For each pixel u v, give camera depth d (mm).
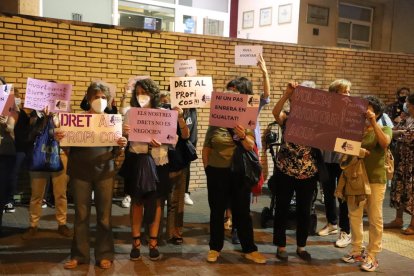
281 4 11648
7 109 4938
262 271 4684
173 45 7707
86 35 7078
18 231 5633
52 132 5188
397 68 9961
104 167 4477
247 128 4523
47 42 6844
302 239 5047
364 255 5004
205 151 4797
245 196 4805
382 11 13141
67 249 5062
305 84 6461
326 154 5695
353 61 9461
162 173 4754
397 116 8508
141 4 9906
